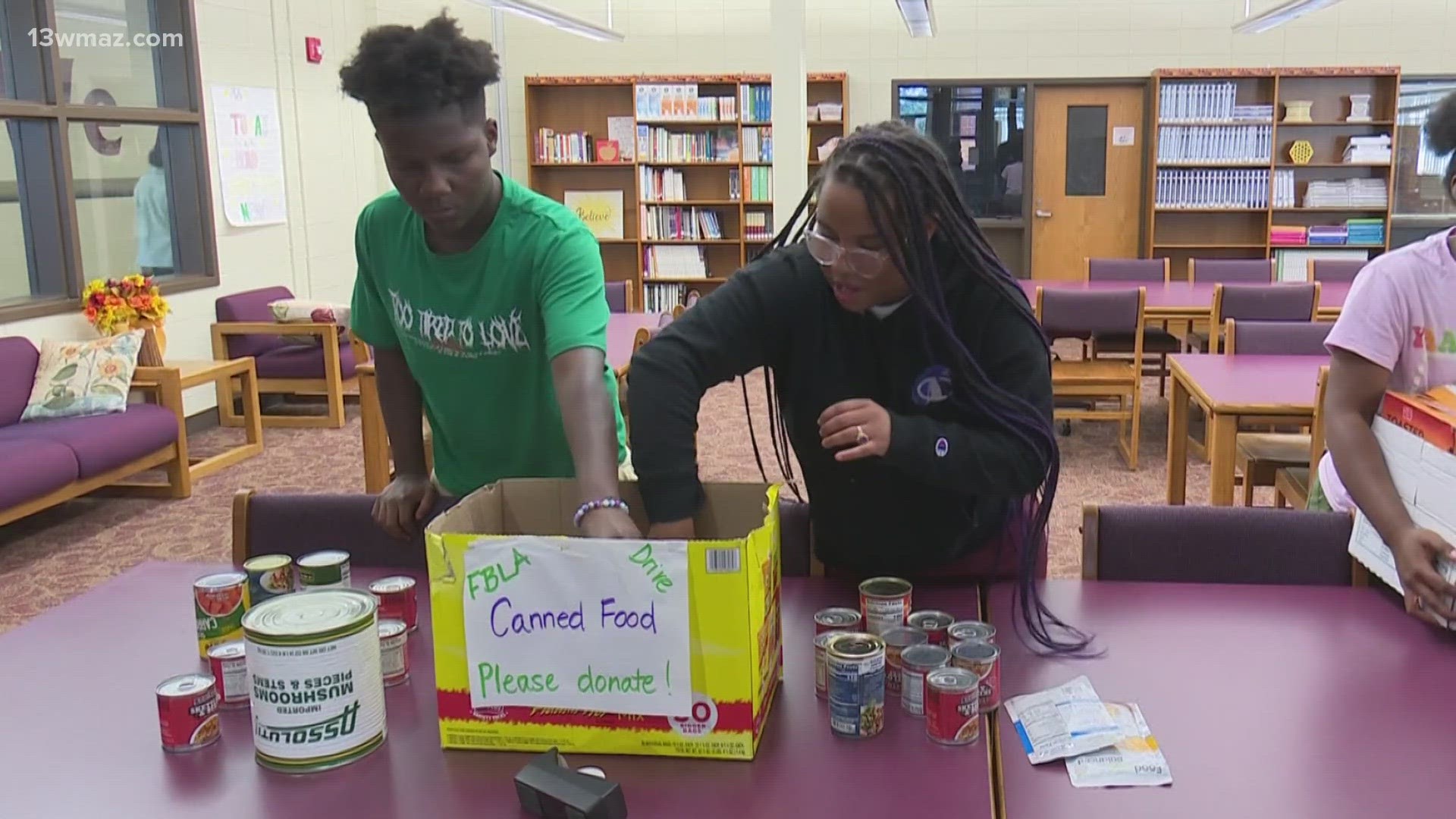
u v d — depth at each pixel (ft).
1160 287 20.07
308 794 3.50
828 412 4.04
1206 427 15.10
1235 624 4.73
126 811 3.43
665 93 27.63
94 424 14.71
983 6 27.58
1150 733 3.76
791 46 20.36
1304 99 27.09
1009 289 4.25
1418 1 26.50
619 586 3.55
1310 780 3.48
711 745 3.62
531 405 5.41
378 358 5.77
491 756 3.72
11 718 4.08
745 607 3.51
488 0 19.94
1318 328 13.26
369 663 3.72
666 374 4.23
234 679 4.10
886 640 4.13
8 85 16.88
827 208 3.94
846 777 3.52
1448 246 5.07
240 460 17.70
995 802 3.40
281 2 22.81
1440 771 3.52
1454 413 4.46
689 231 28.63
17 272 17.29
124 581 5.50
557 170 29.32
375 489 13.87
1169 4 27.14
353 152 25.81
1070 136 28.14
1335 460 5.13
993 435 4.22
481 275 5.05
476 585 3.61
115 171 18.99
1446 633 4.61
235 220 21.49
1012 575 5.21
